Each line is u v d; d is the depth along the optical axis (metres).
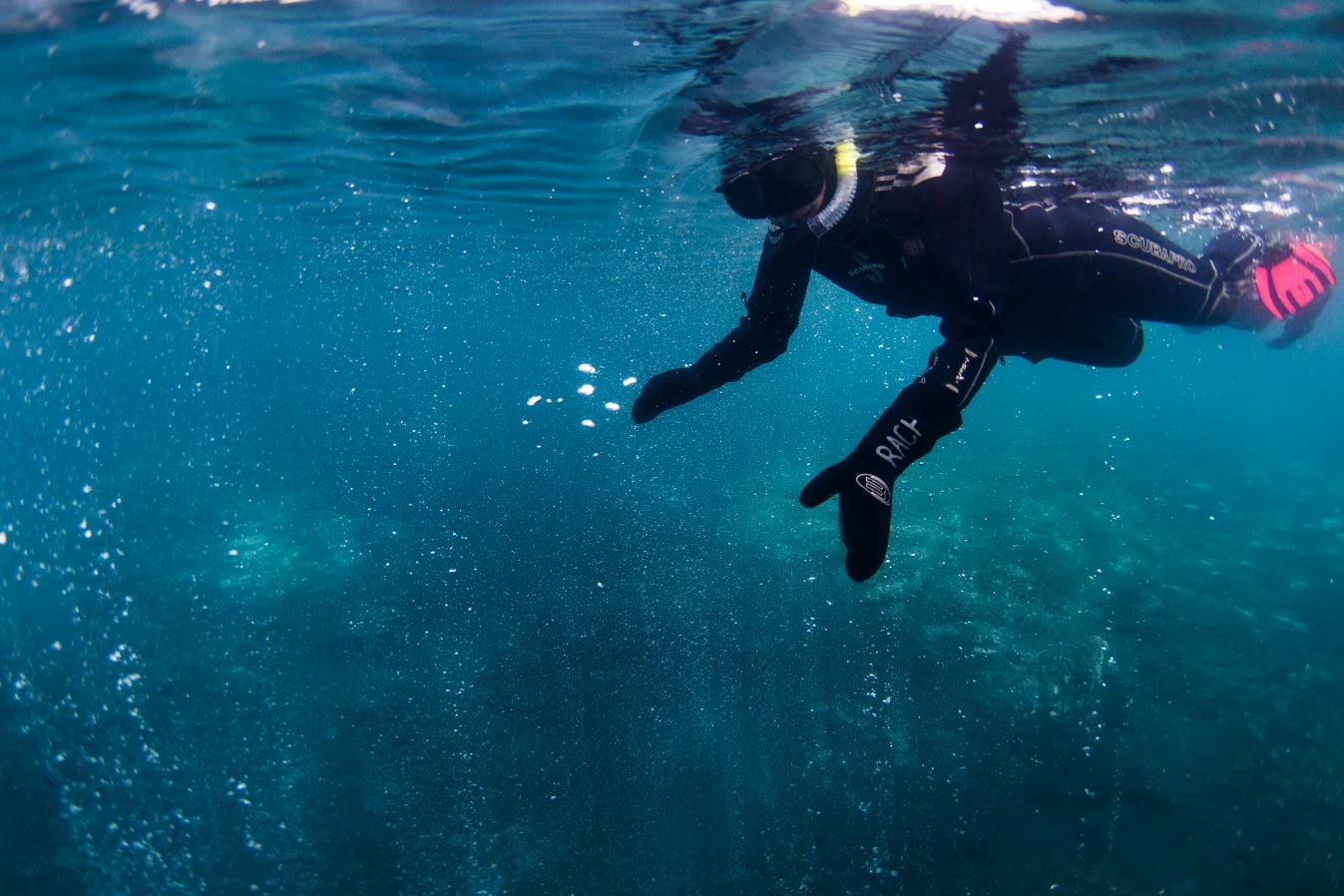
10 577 8.61
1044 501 10.54
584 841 4.59
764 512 10.02
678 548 8.81
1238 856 4.23
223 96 6.08
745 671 6.16
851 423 16.22
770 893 4.18
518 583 8.08
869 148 3.39
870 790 4.82
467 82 5.55
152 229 12.66
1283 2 3.60
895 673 6.01
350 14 4.25
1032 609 7.09
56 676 6.41
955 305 2.45
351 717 5.80
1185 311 3.31
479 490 11.63
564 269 18.19
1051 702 5.61
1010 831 4.46
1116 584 7.80
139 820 4.78
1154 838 4.37
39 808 4.88
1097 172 6.64
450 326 40.88
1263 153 6.59
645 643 6.69
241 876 4.39
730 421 16.20
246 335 46.91
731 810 4.75
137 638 7.14
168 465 14.15
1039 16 3.67
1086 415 20.70
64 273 16.73
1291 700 5.66
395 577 8.41
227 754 5.39
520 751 5.33
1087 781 4.81
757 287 2.81
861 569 2.01
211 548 9.68
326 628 7.27
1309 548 9.53
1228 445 17.80
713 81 4.79
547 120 6.49
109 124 6.77
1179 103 5.07
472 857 4.49
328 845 4.61
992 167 5.98
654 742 5.38
